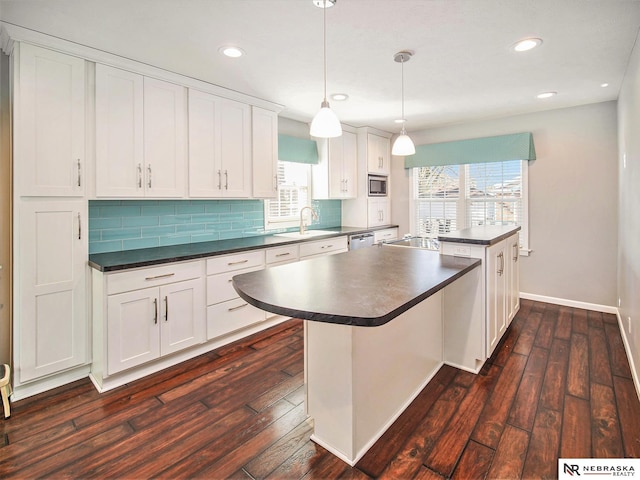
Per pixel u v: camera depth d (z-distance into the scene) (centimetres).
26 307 225
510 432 192
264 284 176
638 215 237
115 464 171
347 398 170
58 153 234
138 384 247
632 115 261
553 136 412
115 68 259
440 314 268
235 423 203
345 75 300
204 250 302
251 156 360
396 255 271
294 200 467
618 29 225
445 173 502
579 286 404
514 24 219
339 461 173
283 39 235
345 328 169
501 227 359
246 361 281
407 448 181
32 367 229
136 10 198
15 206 219
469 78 310
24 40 217
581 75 304
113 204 295
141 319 254
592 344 304
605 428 194
